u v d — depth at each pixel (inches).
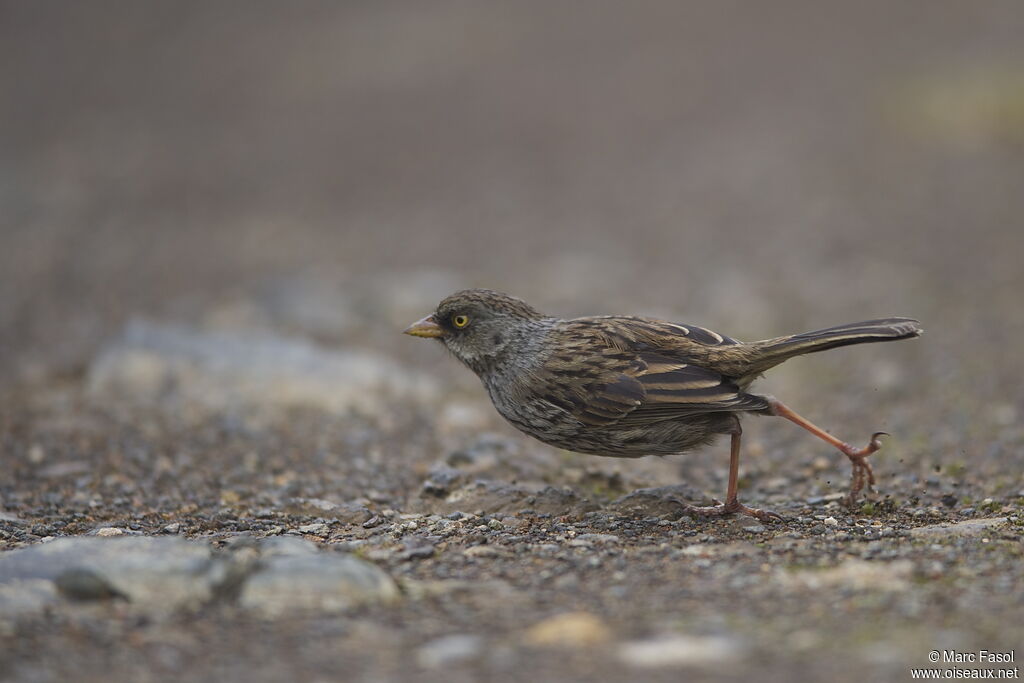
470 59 1724.9
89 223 1038.4
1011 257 775.7
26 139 1384.1
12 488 386.6
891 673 198.1
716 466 424.8
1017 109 1216.2
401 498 376.2
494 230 965.2
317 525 330.3
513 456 416.5
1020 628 217.8
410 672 206.1
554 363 323.6
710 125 1325.0
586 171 1170.0
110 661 212.7
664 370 313.3
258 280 813.9
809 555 273.1
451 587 255.1
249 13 2071.9
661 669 203.3
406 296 739.4
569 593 250.2
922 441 431.8
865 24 1742.1
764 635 218.1
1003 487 357.1
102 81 1683.1
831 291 726.5
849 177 1064.8
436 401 531.2
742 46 1701.5
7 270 872.3
